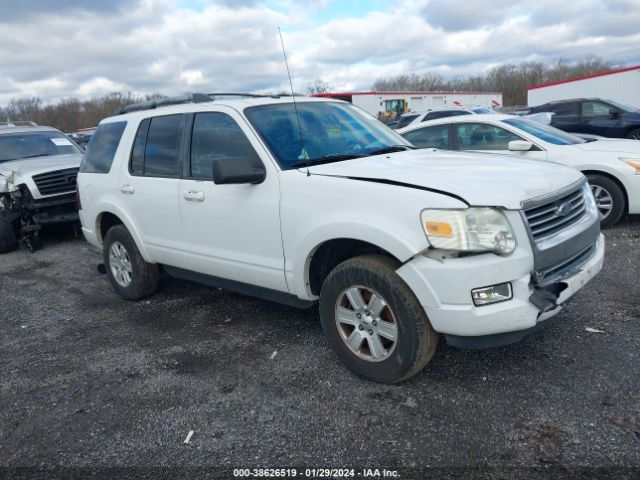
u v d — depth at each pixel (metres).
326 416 3.24
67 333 4.96
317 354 4.07
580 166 7.02
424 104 36.53
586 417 3.02
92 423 3.38
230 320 4.93
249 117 4.16
